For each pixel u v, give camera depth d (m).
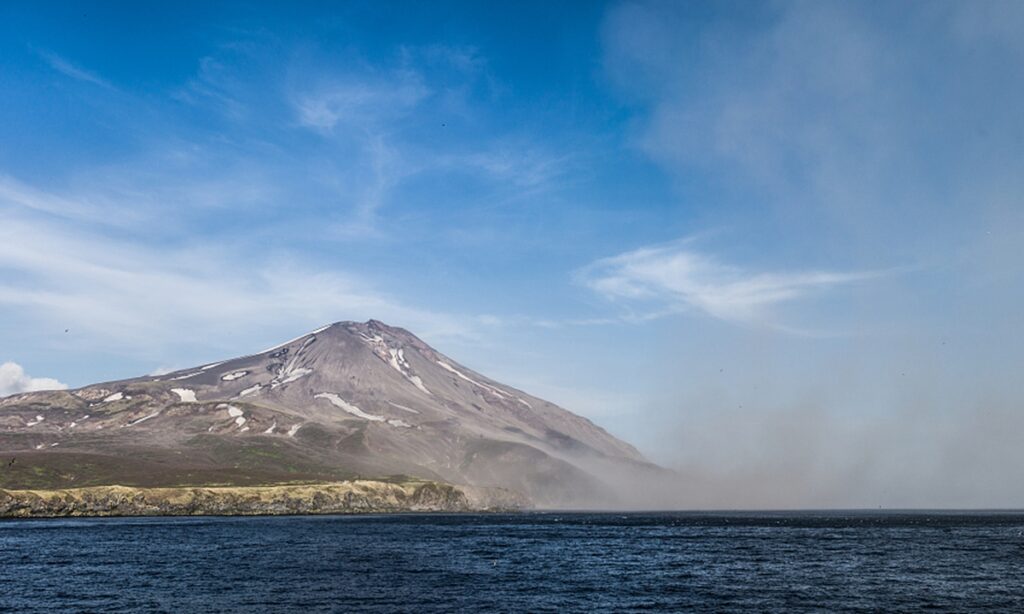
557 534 178.50
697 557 121.69
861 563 112.50
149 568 101.75
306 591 82.06
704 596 80.12
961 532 195.62
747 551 133.00
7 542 139.88
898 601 77.19
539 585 87.50
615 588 85.50
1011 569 104.50
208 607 72.62
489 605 74.00
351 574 96.06
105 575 94.69
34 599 77.31
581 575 97.00
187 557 115.75
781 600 77.75
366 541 148.88
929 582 91.00
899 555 125.38
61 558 113.44
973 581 91.81
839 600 77.75
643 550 134.25
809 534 185.50
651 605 74.69
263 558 114.81
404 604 74.25
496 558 117.69
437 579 91.94
